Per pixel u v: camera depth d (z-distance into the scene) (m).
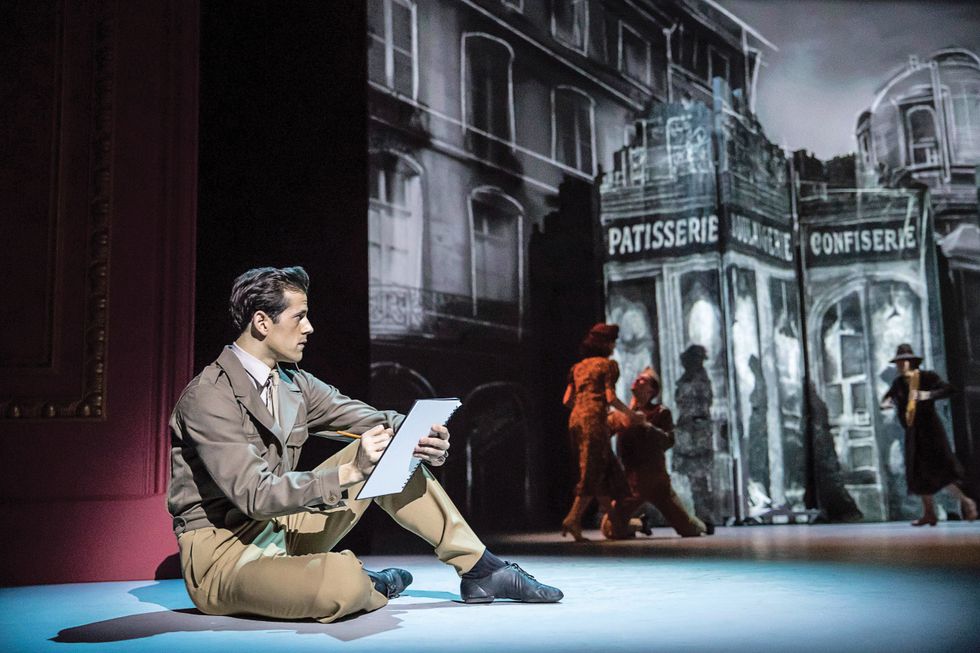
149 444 3.57
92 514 3.47
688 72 9.04
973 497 8.31
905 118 8.83
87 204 3.69
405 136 7.82
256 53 4.35
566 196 8.65
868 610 2.21
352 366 4.43
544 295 8.53
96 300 3.63
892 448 8.17
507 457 8.23
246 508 2.04
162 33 3.85
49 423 3.53
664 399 8.13
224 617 2.23
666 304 8.21
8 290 3.60
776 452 8.00
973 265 8.70
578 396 5.90
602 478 5.83
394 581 2.59
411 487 2.36
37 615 2.38
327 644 1.79
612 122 8.82
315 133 4.39
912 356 7.14
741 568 3.44
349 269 4.40
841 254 8.52
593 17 8.88
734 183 8.09
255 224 4.23
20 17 3.76
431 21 8.06
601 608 2.29
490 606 2.34
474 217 8.20
